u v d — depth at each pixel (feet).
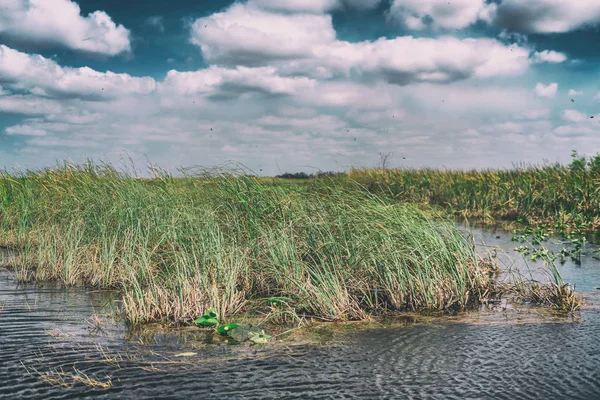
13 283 25.81
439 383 13.87
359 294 23.00
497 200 57.82
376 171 72.59
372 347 16.81
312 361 15.49
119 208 30.01
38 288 24.81
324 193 29.09
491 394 13.16
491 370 14.79
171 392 13.23
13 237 35.50
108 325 18.92
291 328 18.95
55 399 12.79
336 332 18.47
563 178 55.93
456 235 26.45
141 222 28.35
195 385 13.67
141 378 14.11
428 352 16.31
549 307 22.08
